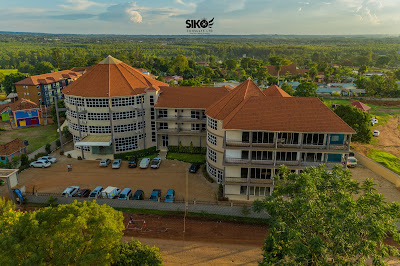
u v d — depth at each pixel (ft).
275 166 138.41
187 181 164.45
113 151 195.31
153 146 208.23
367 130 203.31
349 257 73.00
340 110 211.00
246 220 132.16
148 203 138.00
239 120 138.10
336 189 86.69
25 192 145.69
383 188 158.40
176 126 202.80
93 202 92.38
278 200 94.07
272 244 79.61
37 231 75.51
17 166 176.14
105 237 78.28
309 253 73.10
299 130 133.59
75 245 73.00
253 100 143.54
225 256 110.32
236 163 140.46
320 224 74.54
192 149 201.26
